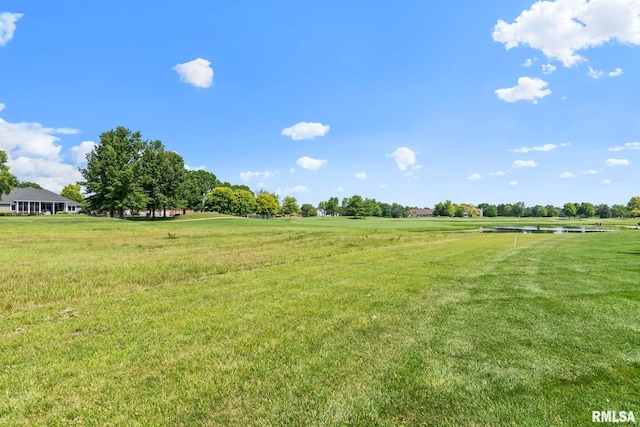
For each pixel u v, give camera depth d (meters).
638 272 9.43
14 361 4.14
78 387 3.54
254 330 5.17
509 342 4.65
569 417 3.02
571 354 4.26
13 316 5.95
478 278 8.93
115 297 7.33
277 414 3.09
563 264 10.97
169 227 36.31
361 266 11.15
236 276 9.56
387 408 3.17
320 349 4.46
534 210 160.62
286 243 20.61
